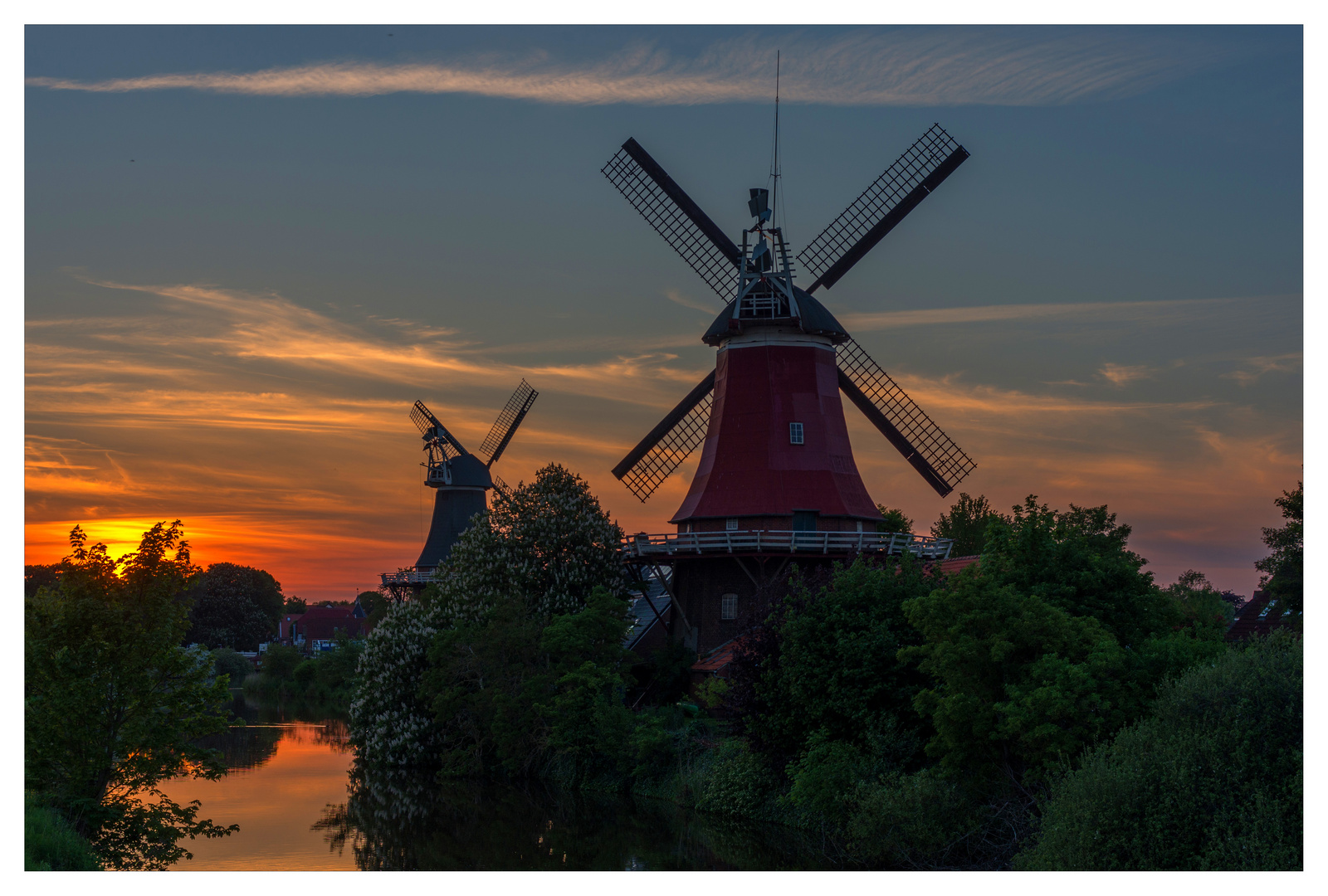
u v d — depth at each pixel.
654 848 31.55
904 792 26.41
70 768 26.95
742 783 34.41
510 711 43.81
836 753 29.12
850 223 50.25
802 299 47.69
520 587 48.09
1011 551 28.58
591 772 42.28
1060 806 21.95
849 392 49.97
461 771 45.00
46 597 28.53
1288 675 21.19
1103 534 30.11
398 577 72.31
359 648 85.56
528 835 34.06
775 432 46.22
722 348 48.50
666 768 39.78
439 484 77.12
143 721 27.28
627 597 49.50
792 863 28.58
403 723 47.66
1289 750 20.42
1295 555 37.19
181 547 28.62
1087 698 23.69
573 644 43.22
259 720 71.31
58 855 23.00
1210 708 21.64
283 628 167.12
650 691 45.44
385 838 33.88
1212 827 20.16
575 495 50.12
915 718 29.45
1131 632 27.23
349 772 47.31
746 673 33.50
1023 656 25.80
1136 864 20.50
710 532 44.19
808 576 43.16
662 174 51.16
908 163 49.94
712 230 50.59
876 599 31.14
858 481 46.91
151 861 27.66
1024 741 24.19
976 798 26.41
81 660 26.77
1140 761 21.33
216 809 39.00
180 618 28.34
